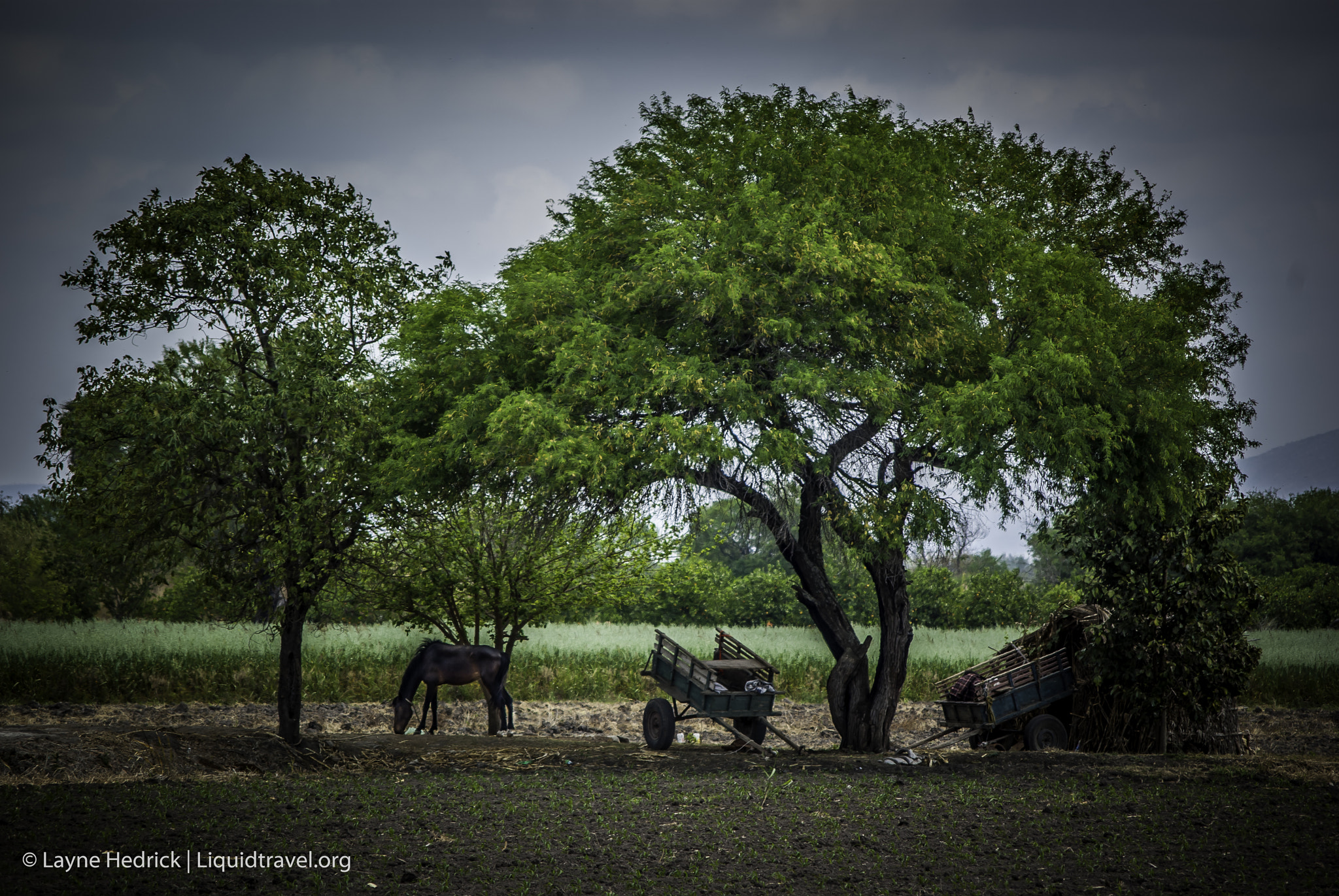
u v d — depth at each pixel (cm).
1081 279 1449
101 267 1378
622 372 1348
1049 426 1365
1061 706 1631
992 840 872
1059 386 1341
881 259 1328
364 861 773
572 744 1587
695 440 1277
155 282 1372
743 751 1548
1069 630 1620
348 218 1522
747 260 1348
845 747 1616
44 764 1159
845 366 1417
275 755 1374
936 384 1466
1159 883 737
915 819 959
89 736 1271
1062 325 1400
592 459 1252
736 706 1495
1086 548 1595
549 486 1349
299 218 1482
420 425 1562
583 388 1299
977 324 1477
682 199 1444
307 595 1456
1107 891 721
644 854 812
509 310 1457
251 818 922
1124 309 1471
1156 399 1400
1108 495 1487
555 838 859
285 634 1466
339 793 1062
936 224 1425
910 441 1381
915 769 1313
